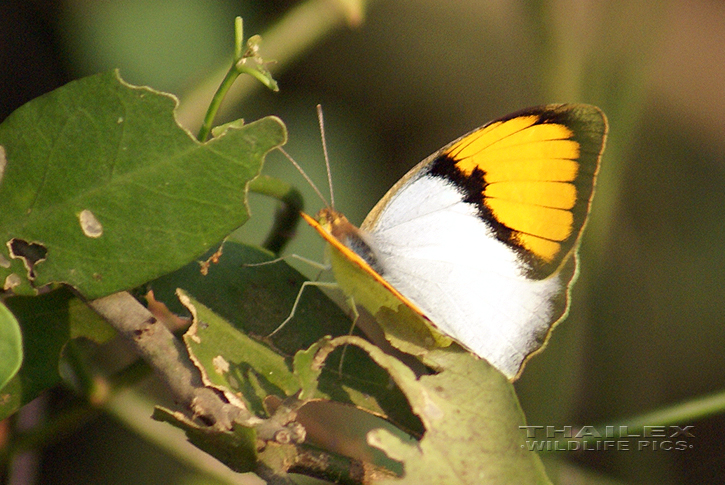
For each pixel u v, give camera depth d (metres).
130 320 1.07
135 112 1.07
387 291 1.08
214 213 1.07
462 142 1.10
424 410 1.07
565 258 1.09
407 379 1.07
